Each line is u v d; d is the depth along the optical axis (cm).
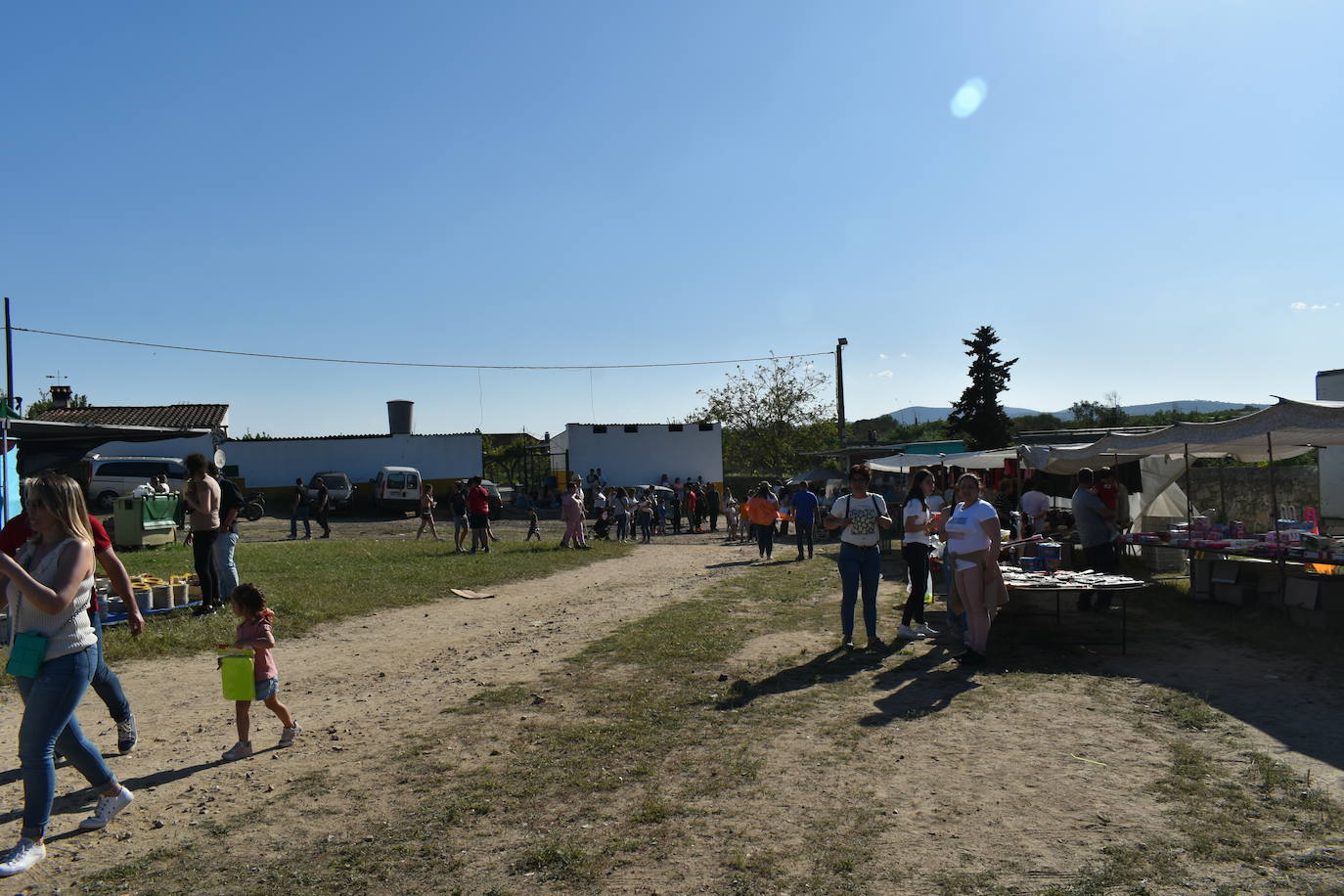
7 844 412
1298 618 905
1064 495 1970
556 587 1405
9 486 1138
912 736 563
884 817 433
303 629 1003
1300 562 954
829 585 1350
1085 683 693
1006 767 502
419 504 3531
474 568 1587
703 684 707
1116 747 533
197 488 1015
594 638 921
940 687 689
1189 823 418
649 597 1259
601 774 500
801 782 484
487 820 438
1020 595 1104
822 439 4875
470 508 1942
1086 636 895
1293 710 601
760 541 1862
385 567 1577
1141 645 841
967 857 386
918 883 363
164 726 620
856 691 680
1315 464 2048
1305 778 471
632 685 707
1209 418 3062
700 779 490
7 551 486
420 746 557
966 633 789
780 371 5091
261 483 3688
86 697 708
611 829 423
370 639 961
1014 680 706
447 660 840
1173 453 1270
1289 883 354
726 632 936
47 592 389
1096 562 1055
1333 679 684
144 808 460
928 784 477
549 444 4681
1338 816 420
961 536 766
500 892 362
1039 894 350
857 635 919
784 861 386
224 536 1066
